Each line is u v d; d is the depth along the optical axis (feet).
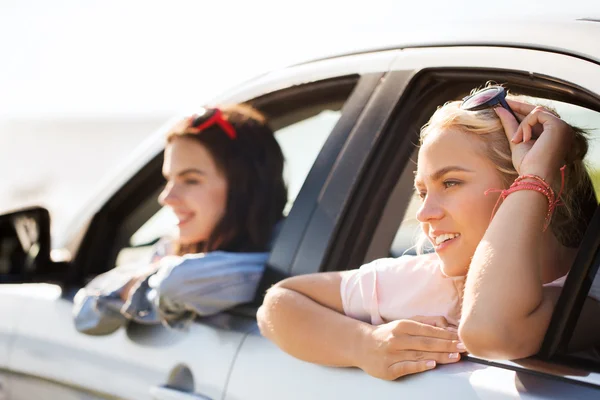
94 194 10.11
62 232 10.14
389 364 5.94
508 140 6.09
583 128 6.32
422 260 6.61
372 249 7.35
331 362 6.32
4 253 9.40
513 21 7.06
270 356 6.85
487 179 6.10
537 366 5.48
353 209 7.25
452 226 6.18
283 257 7.47
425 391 5.77
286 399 6.51
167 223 10.93
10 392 9.14
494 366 5.66
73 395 8.40
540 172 5.77
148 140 10.02
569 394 5.19
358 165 7.30
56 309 8.95
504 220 5.68
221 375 7.09
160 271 7.88
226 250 8.97
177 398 7.30
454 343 5.88
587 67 6.13
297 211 7.54
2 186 55.52
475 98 6.19
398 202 7.43
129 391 7.82
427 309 6.39
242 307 7.63
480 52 6.91
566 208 6.14
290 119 9.23
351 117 7.59
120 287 8.37
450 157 6.16
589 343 5.39
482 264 5.59
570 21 6.70
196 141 9.02
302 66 8.67
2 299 9.53
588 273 5.55
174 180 9.05
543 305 5.61
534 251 5.57
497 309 5.43
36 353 8.84
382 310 6.54
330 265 7.16
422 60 7.35
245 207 9.05
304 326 6.51
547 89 6.37
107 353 8.15
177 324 7.73
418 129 7.30
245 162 9.06
